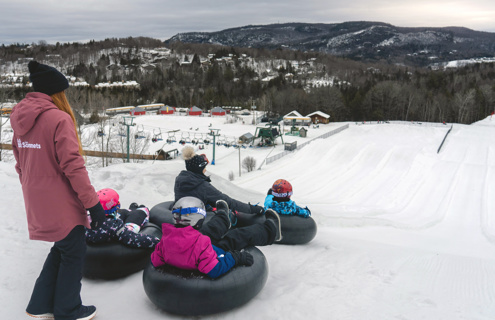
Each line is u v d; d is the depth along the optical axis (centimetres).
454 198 3050
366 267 510
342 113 10556
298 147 5828
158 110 11294
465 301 409
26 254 483
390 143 5825
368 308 375
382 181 3703
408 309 377
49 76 277
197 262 340
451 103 10425
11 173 1062
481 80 15438
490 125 8519
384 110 10625
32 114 266
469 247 1250
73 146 272
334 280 452
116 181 1018
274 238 432
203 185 528
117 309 363
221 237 392
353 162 4559
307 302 385
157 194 987
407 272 500
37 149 270
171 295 338
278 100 11062
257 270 375
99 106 9512
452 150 5353
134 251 437
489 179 3700
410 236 1279
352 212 2225
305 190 3397
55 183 277
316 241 714
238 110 12425
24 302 368
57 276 305
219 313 357
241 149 6084
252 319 350
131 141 5938
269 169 4416
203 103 13100
